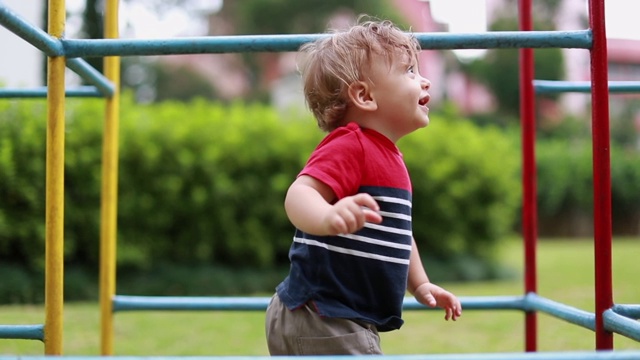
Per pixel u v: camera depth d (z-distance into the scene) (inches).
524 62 95.3
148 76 618.2
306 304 56.6
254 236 224.4
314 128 236.8
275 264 231.5
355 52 60.9
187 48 63.0
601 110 58.7
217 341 132.2
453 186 249.8
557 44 60.1
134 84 614.2
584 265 275.4
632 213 439.2
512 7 622.5
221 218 221.0
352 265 56.6
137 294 208.2
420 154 249.6
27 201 195.6
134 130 215.3
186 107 258.1
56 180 60.9
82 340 127.3
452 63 645.3
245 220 224.7
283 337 57.5
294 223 51.0
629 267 253.1
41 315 148.5
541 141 493.0
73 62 74.4
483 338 136.3
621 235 441.4
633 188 430.6
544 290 201.0
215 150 219.8
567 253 330.6
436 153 253.3
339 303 56.2
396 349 124.0
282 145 227.8
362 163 56.7
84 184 206.5
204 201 219.1
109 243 97.7
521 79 96.0
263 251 225.1
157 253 218.5
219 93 626.5
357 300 56.7
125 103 235.9
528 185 95.7
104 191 97.7
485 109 634.2
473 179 253.1
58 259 60.9
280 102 637.9
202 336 138.1
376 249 56.9
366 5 594.2
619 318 56.6
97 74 86.5
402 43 61.6
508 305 94.0
